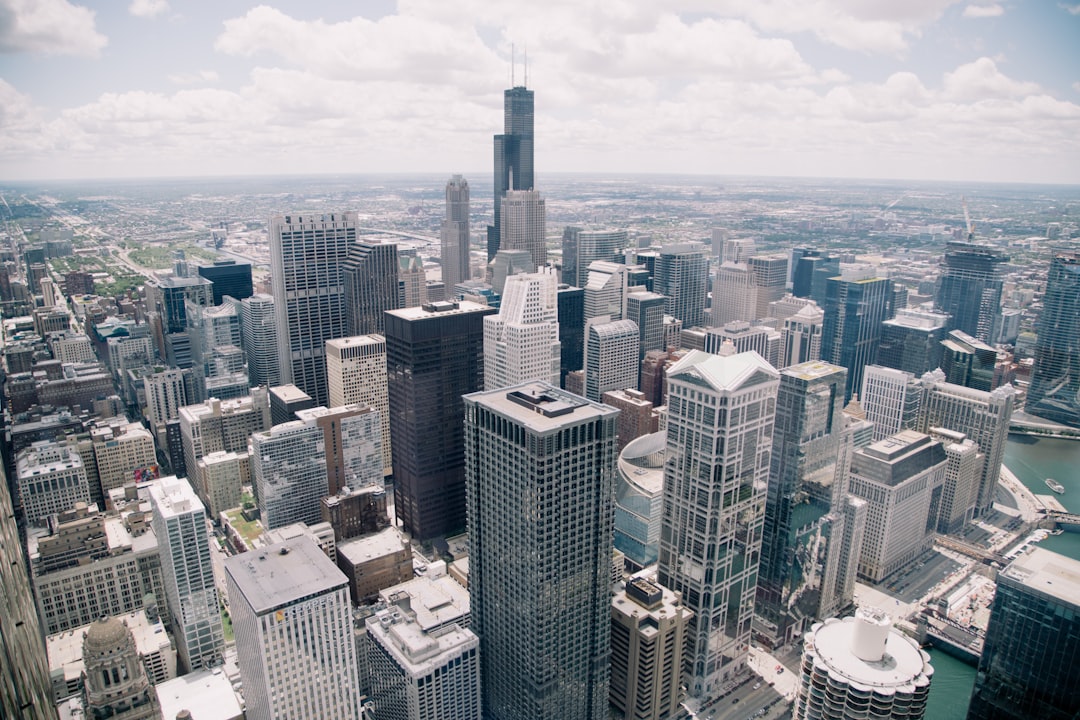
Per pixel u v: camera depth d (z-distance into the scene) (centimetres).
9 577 10525
